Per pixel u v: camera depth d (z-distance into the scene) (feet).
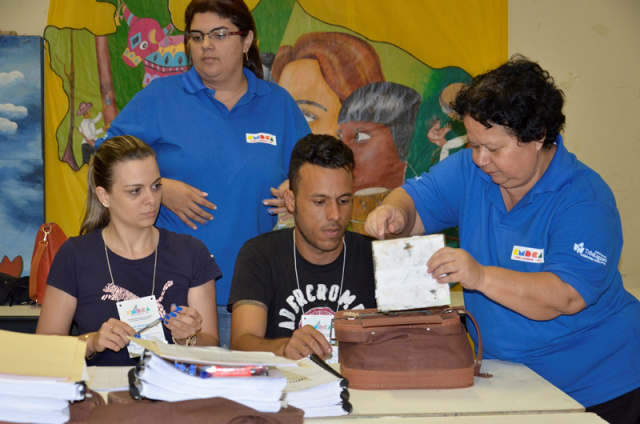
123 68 13.32
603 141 14.40
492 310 5.97
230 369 4.15
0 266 13.21
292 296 6.73
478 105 5.12
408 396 5.05
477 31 13.69
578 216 5.46
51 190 13.44
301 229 6.56
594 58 14.23
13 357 4.10
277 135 9.07
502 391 5.16
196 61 8.41
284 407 4.23
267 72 13.60
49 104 13.30
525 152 5.30
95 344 5.69
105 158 6.70
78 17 13.17
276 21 13.55
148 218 6.70
